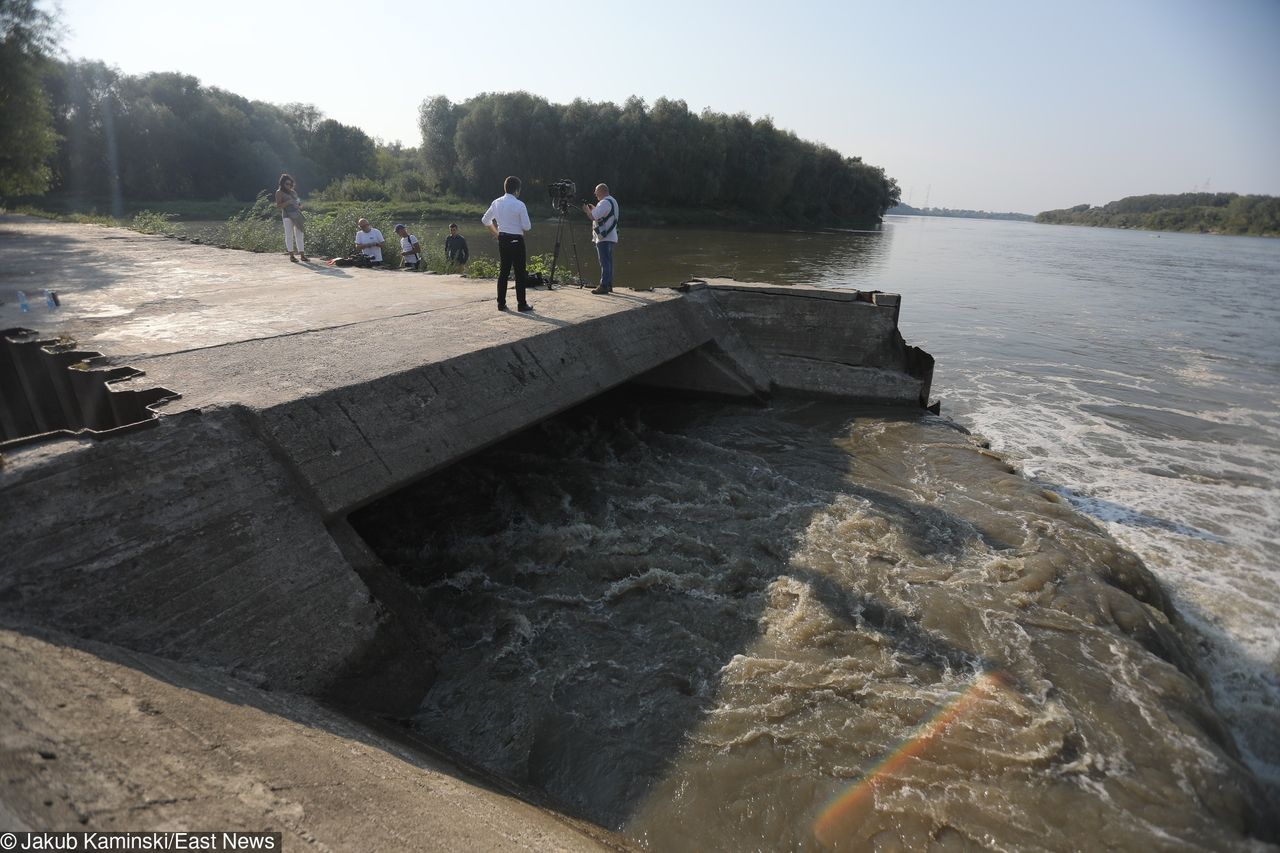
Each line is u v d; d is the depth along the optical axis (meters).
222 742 2.96
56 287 9.77
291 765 3.00
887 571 6.41
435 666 5.05
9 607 3.37
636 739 4.52
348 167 76.44
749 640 5.47
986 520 7.47
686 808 4.05
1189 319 23.34
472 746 4.49
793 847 3.82
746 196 72.81
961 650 5.35
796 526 7.24
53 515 3.72
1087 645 5.43
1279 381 15.23
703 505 7.72
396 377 6.00
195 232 26.44
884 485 8.37
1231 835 3.92
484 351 6.98
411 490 8.02
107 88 50.56
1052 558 6.62
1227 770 4.30
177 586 4.01
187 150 53.88
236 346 6.61
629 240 44.16
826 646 5.36
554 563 6.56
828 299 11.80
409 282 11.31
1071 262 49.53
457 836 2.94
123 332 7.01
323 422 5.26
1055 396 13.74
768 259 35.81
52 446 3.97
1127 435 11.57
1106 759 4.36
